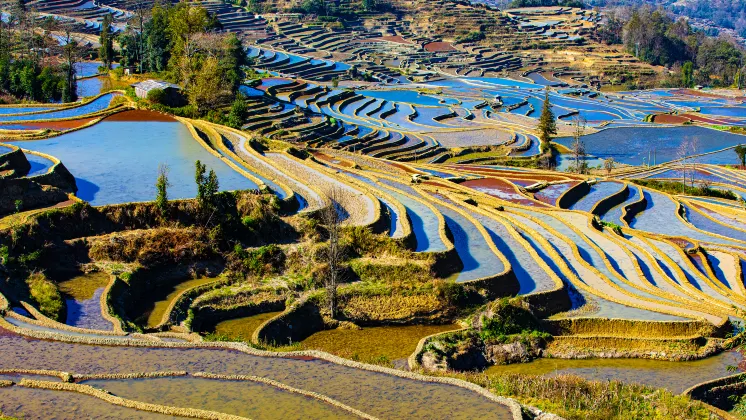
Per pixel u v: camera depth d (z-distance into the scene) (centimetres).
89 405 4059
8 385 4228
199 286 5966
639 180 13250
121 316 5356
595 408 4825
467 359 5712
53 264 5844
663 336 6269
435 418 4141
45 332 4831
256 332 5488
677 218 10750
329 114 16712
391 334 5906
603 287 7156
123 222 6406
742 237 10088
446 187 10362
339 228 6638
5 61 12812
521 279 6888
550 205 10038
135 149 8550
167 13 15688
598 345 6119
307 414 4084
